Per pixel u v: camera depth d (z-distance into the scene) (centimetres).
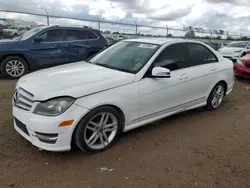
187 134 439
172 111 459
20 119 338
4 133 402
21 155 345
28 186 288
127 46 483
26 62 847
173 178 314
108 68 424
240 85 863
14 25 1470
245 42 1623
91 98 338
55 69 427
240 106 620
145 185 298
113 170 324
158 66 424
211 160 359
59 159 342
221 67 547
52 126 314
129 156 358
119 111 375
